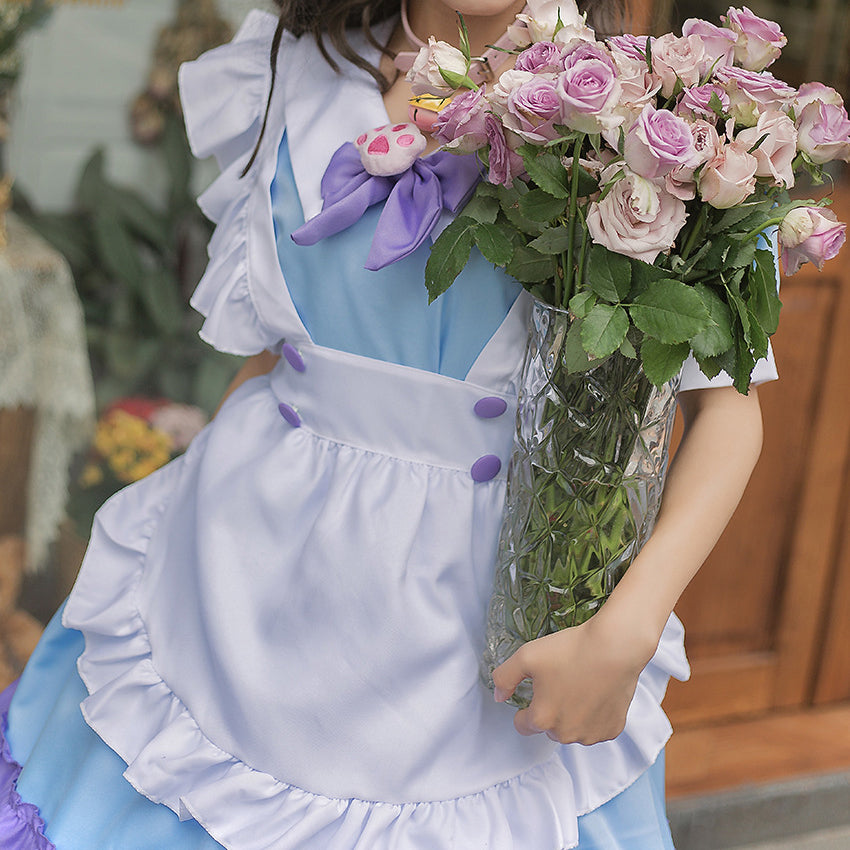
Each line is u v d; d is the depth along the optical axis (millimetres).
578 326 818
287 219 1060
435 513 984
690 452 948
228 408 1169
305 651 982
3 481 2340
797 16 2131
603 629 849
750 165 764
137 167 3303
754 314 818
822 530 2336
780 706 2414
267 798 966
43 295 2342
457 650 975
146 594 1116
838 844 2148
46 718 1184
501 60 1085
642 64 818
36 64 3111
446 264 885
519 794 979
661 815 1122
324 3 1128
